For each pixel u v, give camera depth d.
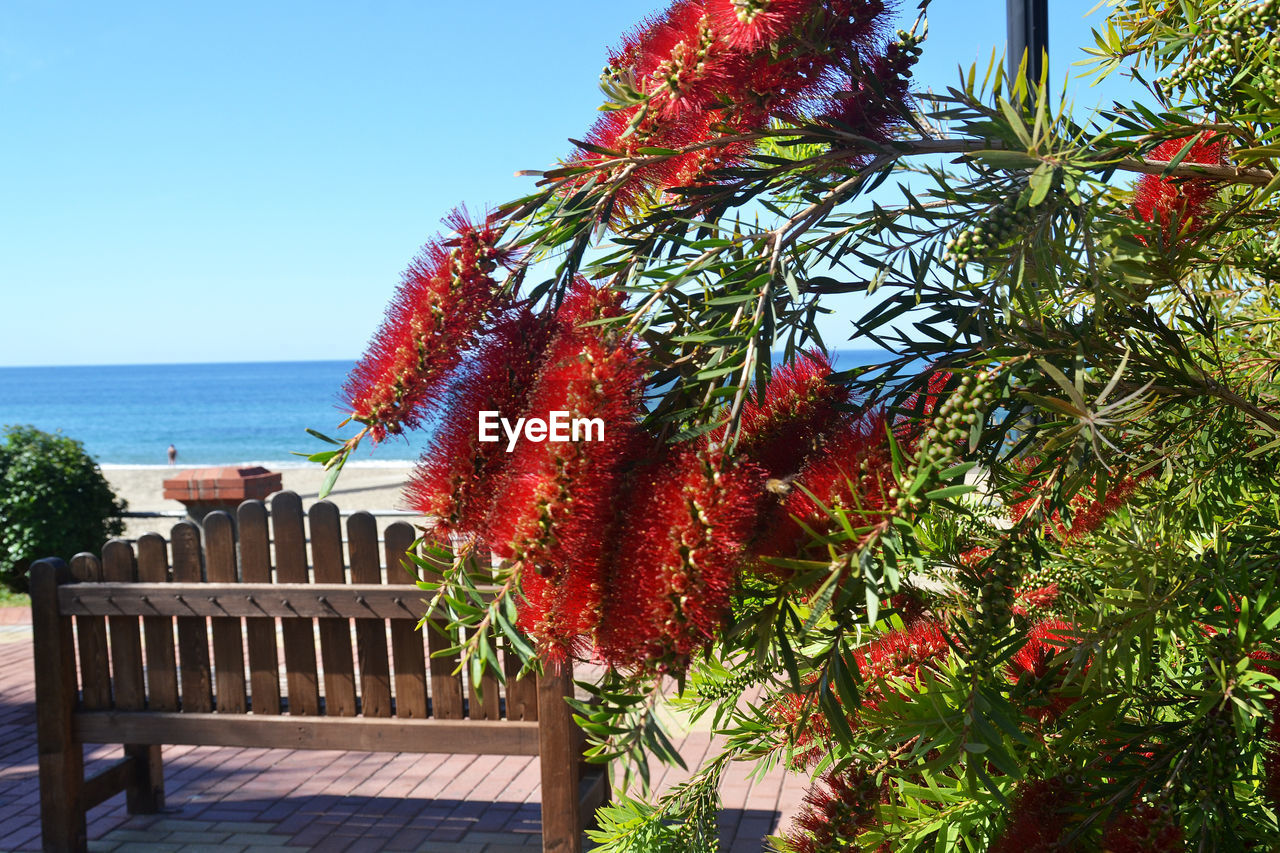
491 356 0.92
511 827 4.75
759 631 0.80
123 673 4.50
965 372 0.87
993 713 0.90
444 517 0.88
